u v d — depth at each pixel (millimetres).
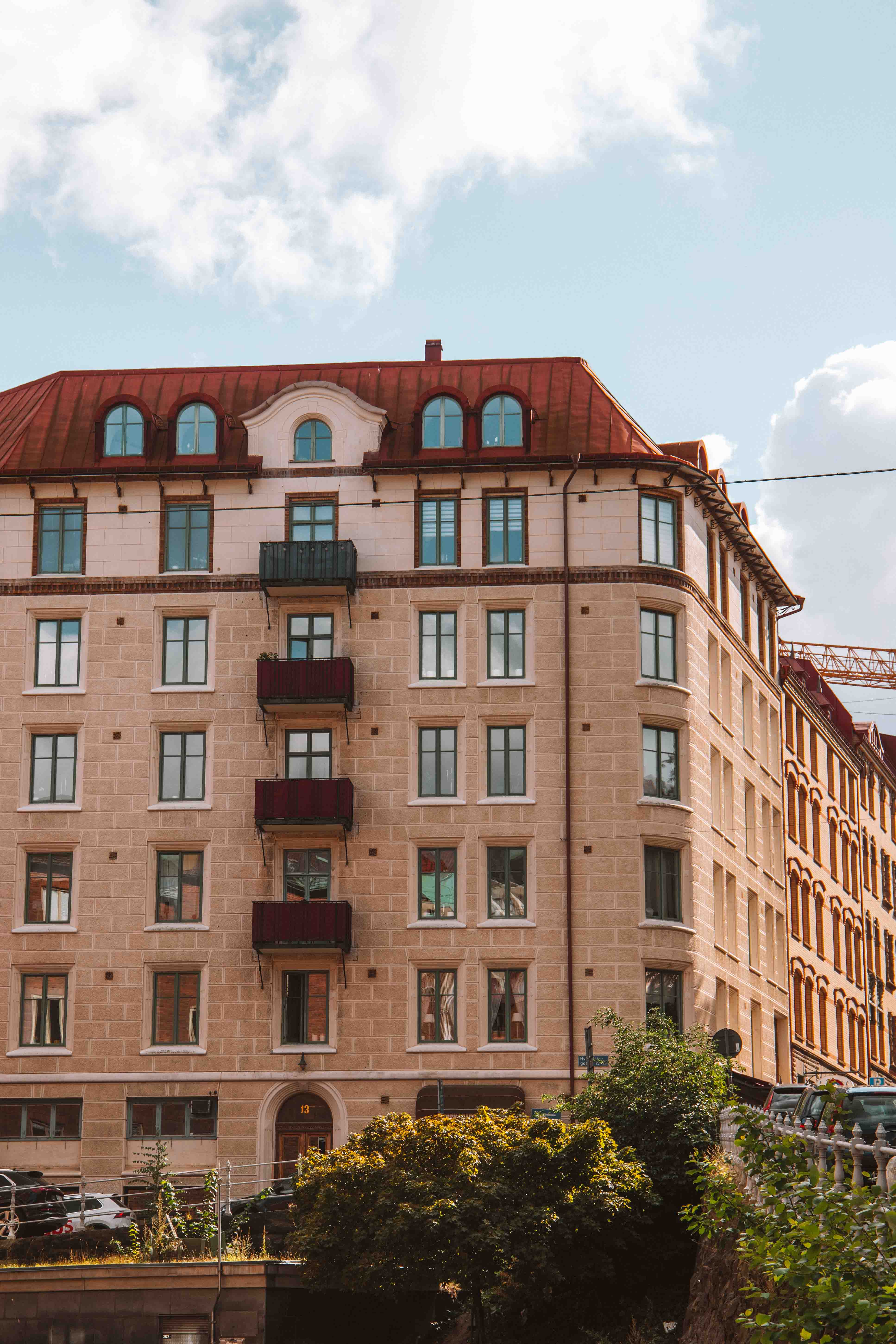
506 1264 33344
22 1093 53094
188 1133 52688
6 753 55625
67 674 56312
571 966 52875
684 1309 34750
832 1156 23672
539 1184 33906
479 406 57281
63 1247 37438
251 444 57312
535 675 55125
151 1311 34969
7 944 54188
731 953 58812
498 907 53781
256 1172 52125
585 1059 52031
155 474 56844
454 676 55438
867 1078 85062
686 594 56562
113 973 53844
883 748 100562
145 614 56344
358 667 55594
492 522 56438
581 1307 35250
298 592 55875
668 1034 40938
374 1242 33125
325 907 52875
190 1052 53094
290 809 53719
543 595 55719
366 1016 53094
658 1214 36219
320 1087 52656
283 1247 37938
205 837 54594
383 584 56062
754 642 66312
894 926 96250
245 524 56875
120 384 60250
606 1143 34719
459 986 53156
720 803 58969
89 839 54844
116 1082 53031
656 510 56812
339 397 57375
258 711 55438
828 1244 17188
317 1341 35906
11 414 60906
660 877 54281
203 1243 36594
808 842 75562
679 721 55438
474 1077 52281
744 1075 51438
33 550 57062
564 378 58969
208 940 53906
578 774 54375
